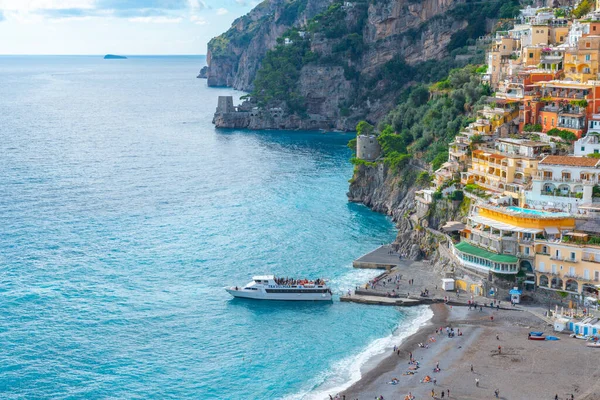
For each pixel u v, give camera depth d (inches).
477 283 6835.6
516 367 5378.9
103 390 5305.1
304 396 5187.0
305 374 5516.7
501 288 6717.5
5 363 5664.4
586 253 6358.3
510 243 6747.1
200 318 6505.9
